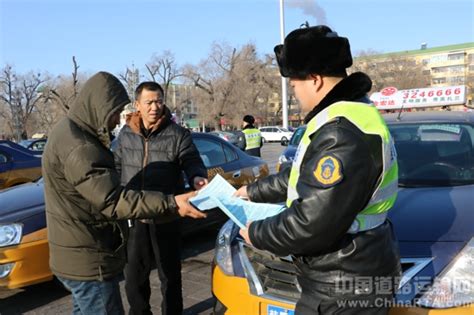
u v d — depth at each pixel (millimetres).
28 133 56844
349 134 1412
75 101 2061
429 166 3162
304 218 1402
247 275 2350
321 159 1417
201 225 5207
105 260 2115
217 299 2533
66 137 1980
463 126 3479
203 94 52781
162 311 3121
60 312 3643
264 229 1533
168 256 3016
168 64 52031
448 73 88750
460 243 2043
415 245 2088
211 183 2213
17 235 3578
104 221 2113
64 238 2053
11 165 7633
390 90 4688
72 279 2076
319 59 1545
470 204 2469
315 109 1594
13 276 3539
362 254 1495
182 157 3078
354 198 1386
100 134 2025
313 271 1556
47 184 2078
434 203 2541
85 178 1947
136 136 3090
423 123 3635
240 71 51062
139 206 2023
